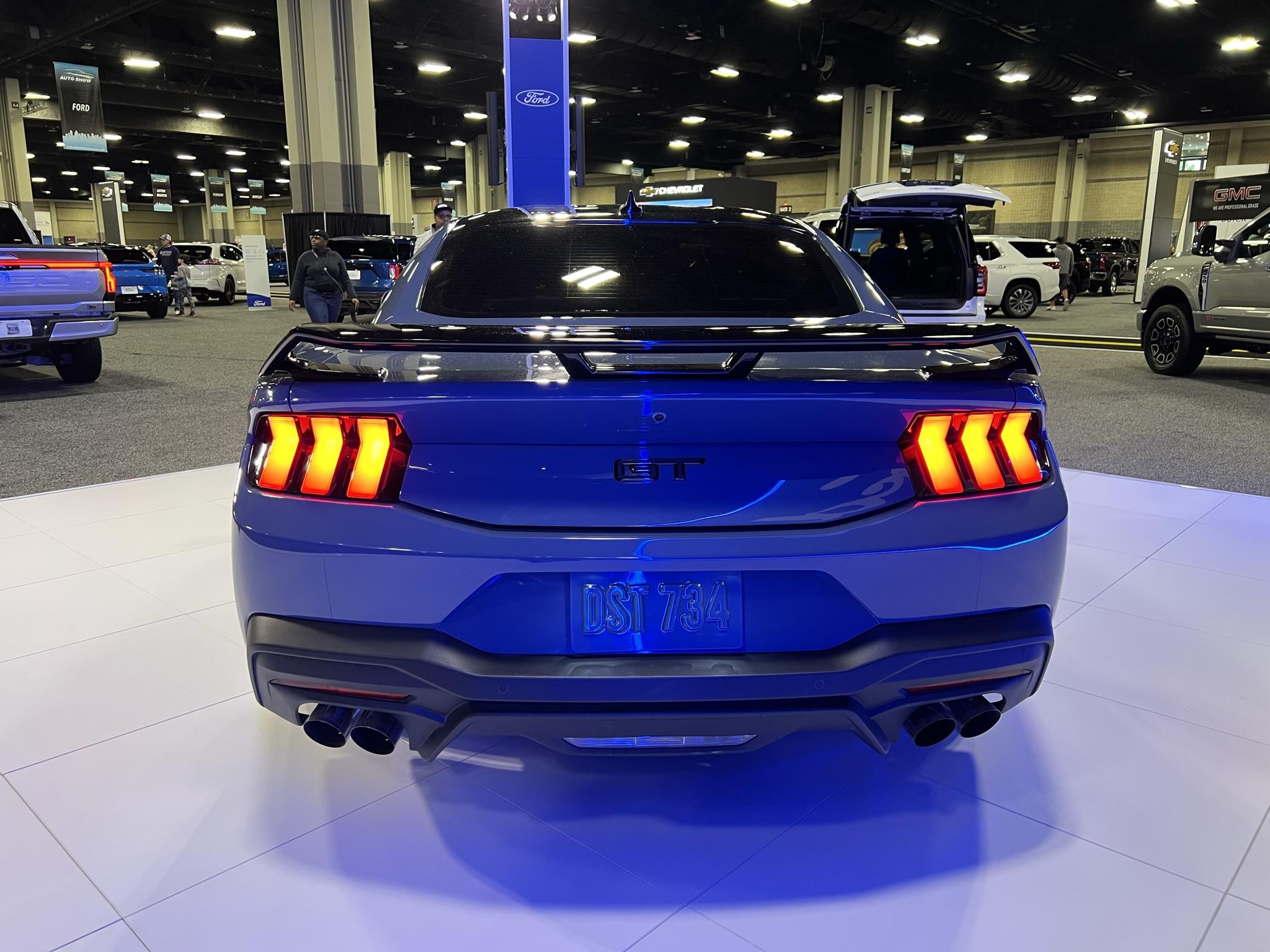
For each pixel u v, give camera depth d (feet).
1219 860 5.35
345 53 51.08
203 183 163.02
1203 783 6.16
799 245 7.68
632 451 4.51
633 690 4.48
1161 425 19.51
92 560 10.72
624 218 7.86
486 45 70.54
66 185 161.38
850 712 4.57
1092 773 6.27
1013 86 84.33
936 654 4.62
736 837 5.55
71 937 4.70
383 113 102.27
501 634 4.59
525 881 5.15
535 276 7.04
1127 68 75.10
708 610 4.61
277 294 82.53
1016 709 7.19
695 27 61.87
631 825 5.68
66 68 67.72
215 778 6.20
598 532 4.49
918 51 70.74
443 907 4.94
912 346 4.51
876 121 79.05
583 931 4.76
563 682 4.47
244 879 5.16
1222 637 8.57
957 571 4.68
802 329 4.99
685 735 4.61
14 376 27.37
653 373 4.48
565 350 4.38
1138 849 5.44
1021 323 46.98
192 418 20.48
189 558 10.80
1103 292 75.10
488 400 4.45
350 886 5.12
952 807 5.87
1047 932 4.75
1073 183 108.58
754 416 4.51
